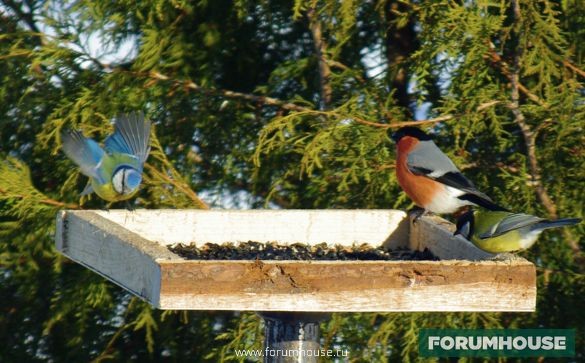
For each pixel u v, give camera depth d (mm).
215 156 14805
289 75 14531
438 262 7184
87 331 14977
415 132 11367
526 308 7215
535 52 12469
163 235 9438
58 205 14133
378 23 14156
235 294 6949
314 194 13578
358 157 12609
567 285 13016
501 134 13828
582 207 12977
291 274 7000
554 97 12539
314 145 12625
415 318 12789
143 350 15047
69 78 14477
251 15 15141
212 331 14602
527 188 12719
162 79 14305
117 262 7938
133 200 14016
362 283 7090
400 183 11273
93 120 14094
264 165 14328
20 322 15188
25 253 14352
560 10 13586
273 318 8258
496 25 12555
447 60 13039
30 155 15086
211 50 14766
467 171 13555
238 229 9586
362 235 9789
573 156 13117
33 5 15070
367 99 13344
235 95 14438
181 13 14688
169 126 14617
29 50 14188
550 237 13047
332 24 13539
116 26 14578
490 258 7477
